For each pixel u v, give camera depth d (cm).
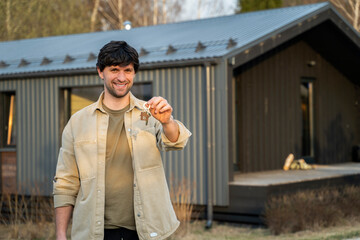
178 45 946
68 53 1087
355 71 1251
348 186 962
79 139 303
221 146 831
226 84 825
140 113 305
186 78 863
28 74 992
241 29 972
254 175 974
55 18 2544
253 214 815
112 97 303
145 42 1038
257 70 1057
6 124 1062
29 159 1013
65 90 991
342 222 825
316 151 1210
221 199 827
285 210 777
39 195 957
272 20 985
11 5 2145
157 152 303
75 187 313
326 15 1005
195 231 802
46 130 995
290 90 1134
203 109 848
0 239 805
